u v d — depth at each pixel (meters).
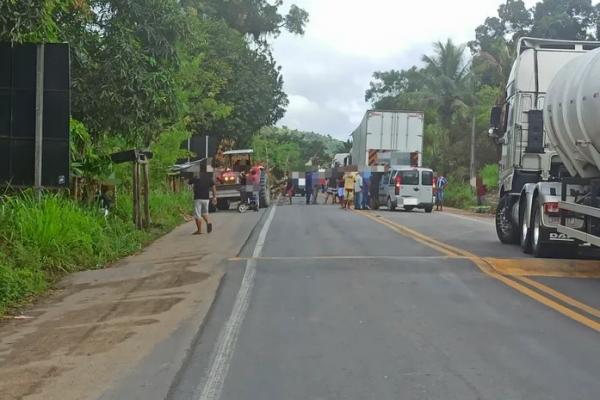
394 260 12.17
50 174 12.84
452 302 8.84
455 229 19.12
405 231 18.12
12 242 10.88
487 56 46.59
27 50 12.71
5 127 12.80
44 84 12.77
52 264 11.27
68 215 12.46
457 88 46.22
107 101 15.30
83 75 15.34
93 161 16.53
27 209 11.80
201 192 17.56
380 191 31.64
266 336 7.19
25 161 12.88
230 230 18.38
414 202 29.55
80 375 6.01
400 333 7.29
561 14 53.09
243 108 40.16
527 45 15.68
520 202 14.30
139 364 6.29
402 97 50.41
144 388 5.64
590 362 6.25
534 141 14.41
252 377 5.89
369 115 33.56
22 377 5.98
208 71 33.28
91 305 9.00
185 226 20.19
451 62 47.38
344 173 34.84
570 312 8.28
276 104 47.75
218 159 33.72
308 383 5.71
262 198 31.59
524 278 10.66
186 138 25.25
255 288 9.73
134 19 15.87
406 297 9.14
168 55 16.27
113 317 8.24
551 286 10.02
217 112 33.53
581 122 11.80
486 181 38.94
